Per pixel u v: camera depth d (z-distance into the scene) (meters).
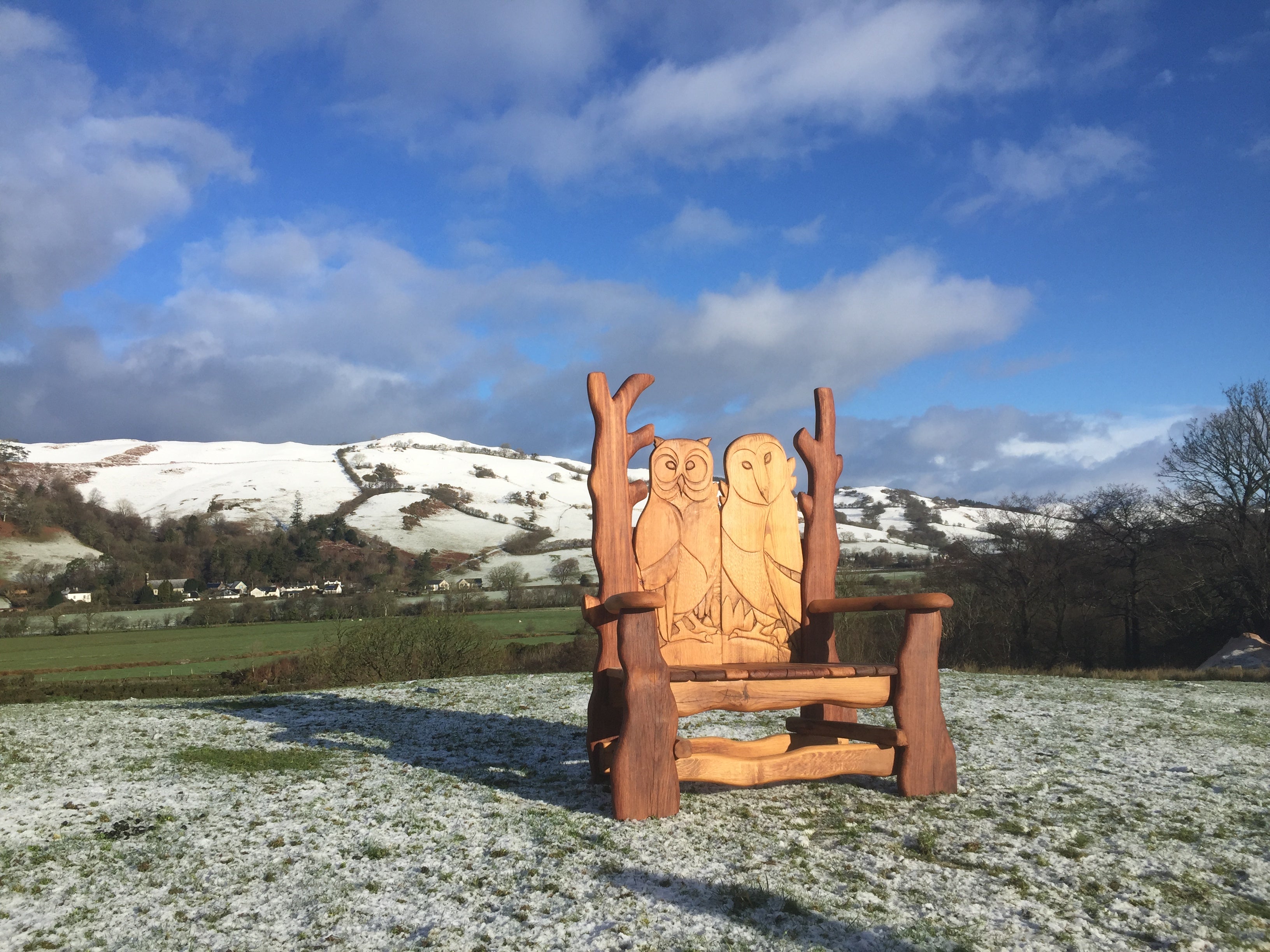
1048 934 2.68
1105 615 31.78
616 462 4.55
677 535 4.64
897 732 4.29
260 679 19.41
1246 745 5.67
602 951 2.58
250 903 3.03
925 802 4.18
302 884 3.20
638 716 3.91
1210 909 2.88
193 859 3.49
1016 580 33.22
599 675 4.62
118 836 3.80
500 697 8.55
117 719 7.21
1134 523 31.34
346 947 2.66
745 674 4.02
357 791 4.56
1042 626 33.59
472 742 6.06
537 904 2.94
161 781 4.82
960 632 33.91
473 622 20.27
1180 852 3.44
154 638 39.16
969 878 3.14
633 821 3.85
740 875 3.16
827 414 5.02
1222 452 28.38
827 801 4.21
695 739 4.70
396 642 18.42
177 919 2.90
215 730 6.66
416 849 3.56
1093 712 7.24
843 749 4.25
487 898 3.02
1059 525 33.50
